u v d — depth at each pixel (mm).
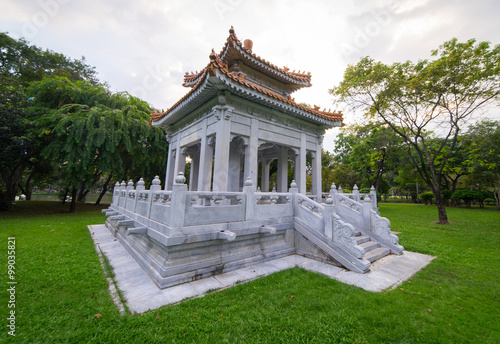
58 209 21281
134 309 3992
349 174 35281
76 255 6949
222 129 8070
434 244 9078
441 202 14672
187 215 5262
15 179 19672
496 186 26609
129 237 7727
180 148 11992
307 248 7277
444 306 4191
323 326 3498
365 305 4156
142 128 17953
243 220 6375
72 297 4332
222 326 3486
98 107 16375
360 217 8945
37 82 16266
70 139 14516
